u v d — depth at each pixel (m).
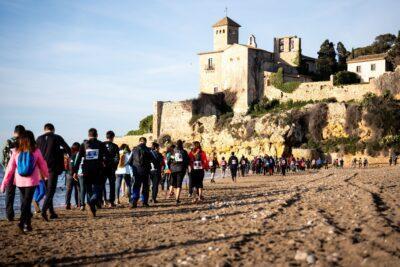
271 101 88.81
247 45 93.44
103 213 16.06
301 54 96.25
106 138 18.27
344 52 115.81
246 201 18.50
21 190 11.42
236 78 92.25
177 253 8.20
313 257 7.11
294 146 79.00
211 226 11.45
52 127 13.70
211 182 39.78
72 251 8.93
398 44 90.06
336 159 70.31
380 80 77.81
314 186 25.17
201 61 98.56
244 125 84.25
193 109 93.94
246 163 63.81
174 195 24.38
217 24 100.88
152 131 101.00
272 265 6.95
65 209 18.28
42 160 11.56
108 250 8.88
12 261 8.13
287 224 10.95
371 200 14.98
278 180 39.28
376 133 72.25
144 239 9.98
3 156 15.23
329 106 78.94
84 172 14.31
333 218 11.50
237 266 6.99
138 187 17.69
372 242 8.25
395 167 54.88
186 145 91.94
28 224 11.78
